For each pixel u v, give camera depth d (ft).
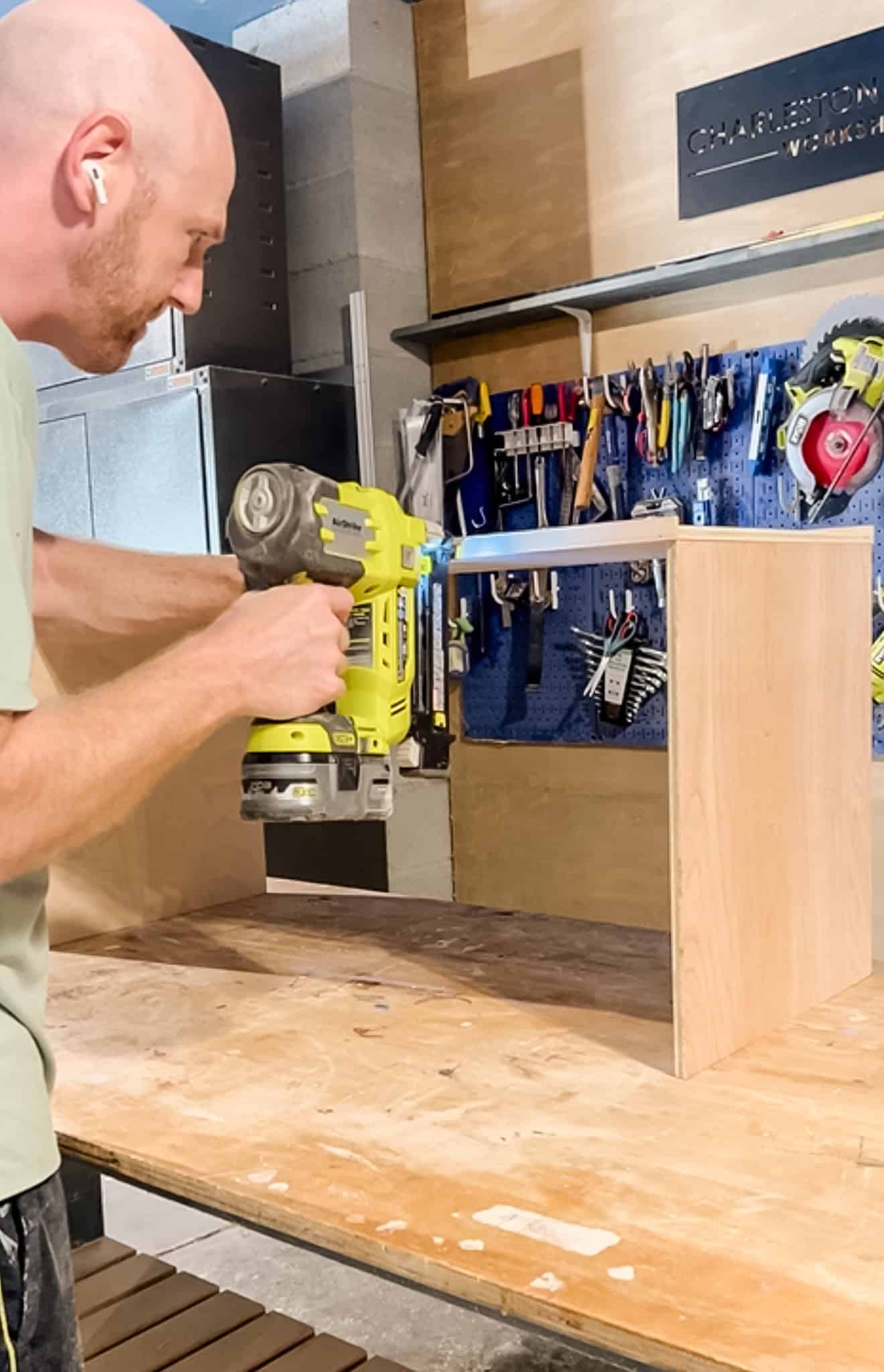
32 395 3.11
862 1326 2.52
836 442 8.81
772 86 9.29
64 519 10.73
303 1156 3.42
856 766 4.91
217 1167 3.36
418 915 6.21
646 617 10.08
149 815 6.28
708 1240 2.89
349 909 6.40
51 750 2.85
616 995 4.75
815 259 8.95
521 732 10.96
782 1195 3.12
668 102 9.89
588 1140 3.47
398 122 11.29
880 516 8.74
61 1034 4.53
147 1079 4.06
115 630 5.27
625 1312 2.60
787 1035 4.33
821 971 4.69
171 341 9.77
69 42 3.16
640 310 10.10
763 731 4.29
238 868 6.73
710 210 9.70
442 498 10.89
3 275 3.24
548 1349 6.85
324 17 10.95
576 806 10.75
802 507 9.07
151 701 3.12
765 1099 3.74
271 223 10.37
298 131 11.27
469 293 11.28
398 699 4.96
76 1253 5.50
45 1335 3.14
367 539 4.72
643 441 9.77
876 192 8.89
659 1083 3.89
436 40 11.28
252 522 4.47
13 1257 3.04
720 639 4.06
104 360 3.61
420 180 11.49
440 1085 3.91
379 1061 4.14
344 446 10.60
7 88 3.15
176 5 11.09
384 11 11.13
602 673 10.25
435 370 11.51
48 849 2.92
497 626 11.02
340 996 4.87
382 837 11.05
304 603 3.54
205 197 3.46
